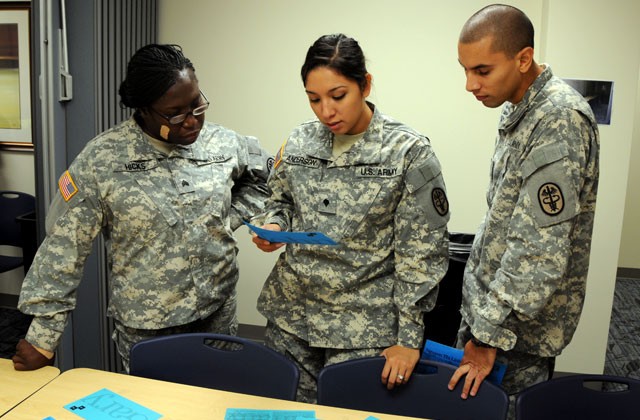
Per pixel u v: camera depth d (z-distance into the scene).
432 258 1.47
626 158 2.71
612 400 1.39
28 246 3.13
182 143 1.60
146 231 1.61
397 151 1.46
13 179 3.39
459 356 1.46
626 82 2.65
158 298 1.65
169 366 1.55
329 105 1.34
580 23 2.63
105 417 1.25
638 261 4.89
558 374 2.95
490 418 1.34
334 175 1.50
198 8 3.14
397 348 1.48
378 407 1.46
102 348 2.63
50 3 2.26
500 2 2.89
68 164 2.47
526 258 1.31
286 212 1.63
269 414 1.27
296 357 1.64
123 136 1.62
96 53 2.42
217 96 3.22
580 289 1.50
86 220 1.56
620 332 3.73
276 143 3.22
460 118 3.05
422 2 2.96
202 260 1.68
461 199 3.13
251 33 3.12
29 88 3.22
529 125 1.37
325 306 1.57
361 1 3.00
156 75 1.46
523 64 1.34
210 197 1.69
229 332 1.88
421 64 3.02
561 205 1.28
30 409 1.28
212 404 1.31
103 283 2.61
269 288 1.68
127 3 2.71
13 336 3.19
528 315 1.33
